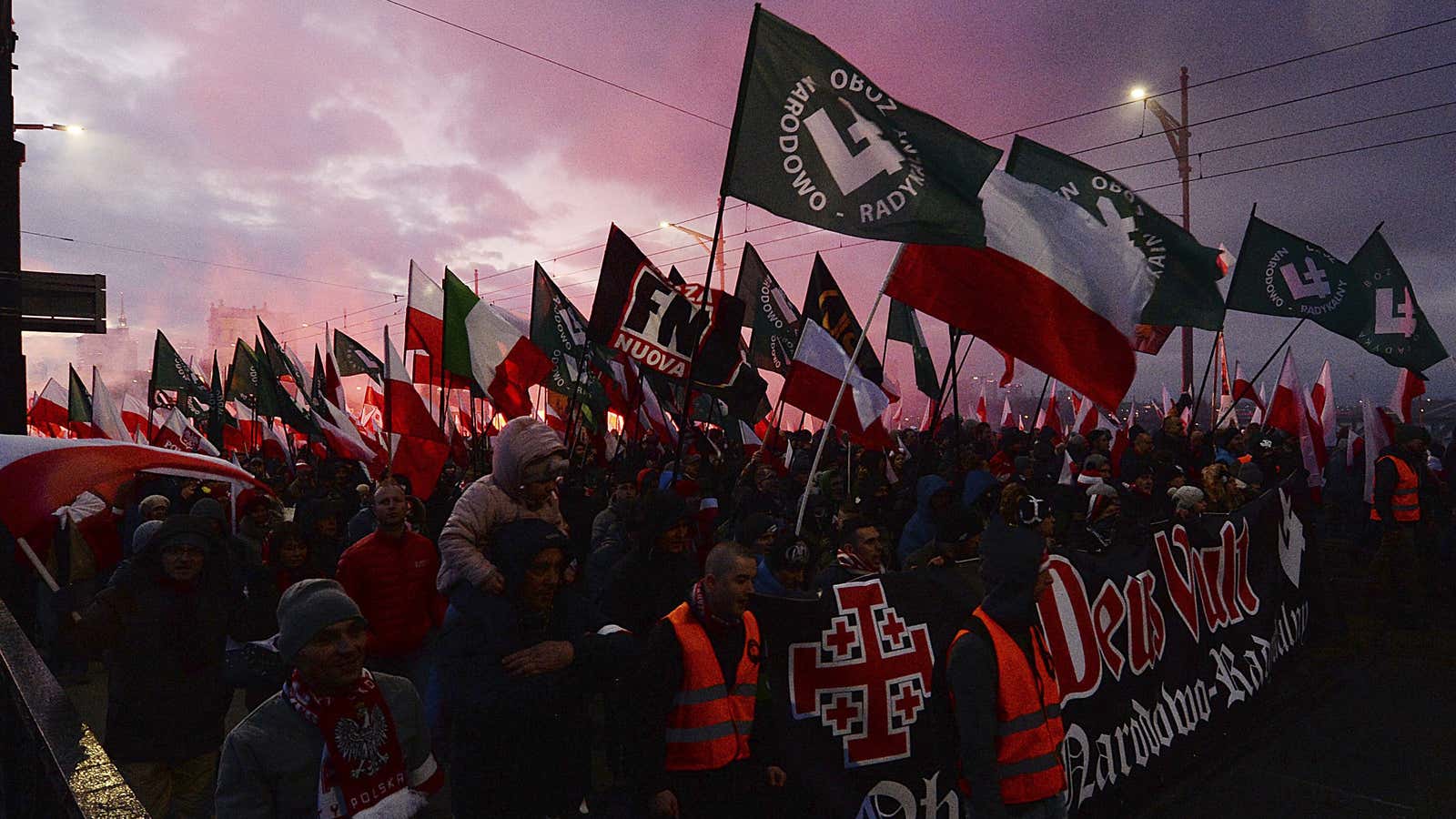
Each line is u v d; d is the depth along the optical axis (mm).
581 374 9258
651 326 6922
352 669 2332
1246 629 6543
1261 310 10359
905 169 4879
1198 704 5668
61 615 3664
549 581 2863
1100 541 6613
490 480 3318
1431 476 10445
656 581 4609
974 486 5633
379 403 18766
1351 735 5914
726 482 11562
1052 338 5305
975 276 5324
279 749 2295
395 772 2428
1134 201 6371
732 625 3320
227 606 4059
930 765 4051
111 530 5500
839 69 4945
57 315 6289
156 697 3818
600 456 11250
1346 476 13586
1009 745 3121
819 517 8383
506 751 2848
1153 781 5051
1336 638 8211
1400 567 9344
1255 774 5324
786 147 4863
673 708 3234
